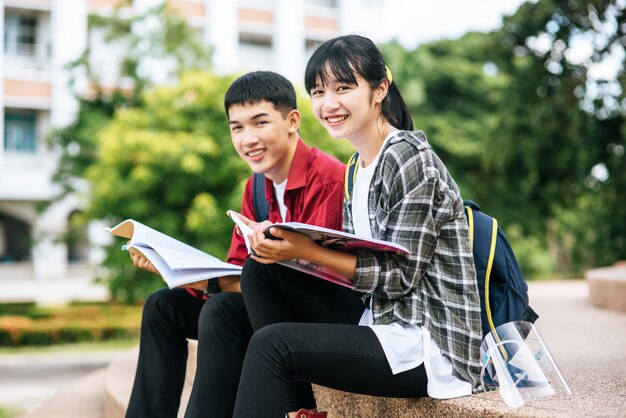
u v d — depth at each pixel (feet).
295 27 77.25
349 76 6.18
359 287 5.81
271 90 7.36
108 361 35.65
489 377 6.12
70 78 50.88
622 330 12.97
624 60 36.68
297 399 6.51
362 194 6.41
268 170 7.50
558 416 5.29
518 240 65.00
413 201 5.82
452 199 6.02
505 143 44.21
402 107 6.60
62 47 67.31
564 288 27.25
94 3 68.44
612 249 43.55
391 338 5.71
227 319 6.62
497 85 65.00
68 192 50.24
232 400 6.59
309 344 5.55
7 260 75.00
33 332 42.63
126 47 51.29
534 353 6.32
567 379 7.53
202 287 7.15
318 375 5.65
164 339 7.51
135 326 44.60
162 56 48.93
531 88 41.50
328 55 6.29
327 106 6.31
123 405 10.51
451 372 5.87
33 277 71.20
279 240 5.70
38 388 26.76
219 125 38.09
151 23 49.78
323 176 7.32
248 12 76.07
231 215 6.41
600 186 42.42
